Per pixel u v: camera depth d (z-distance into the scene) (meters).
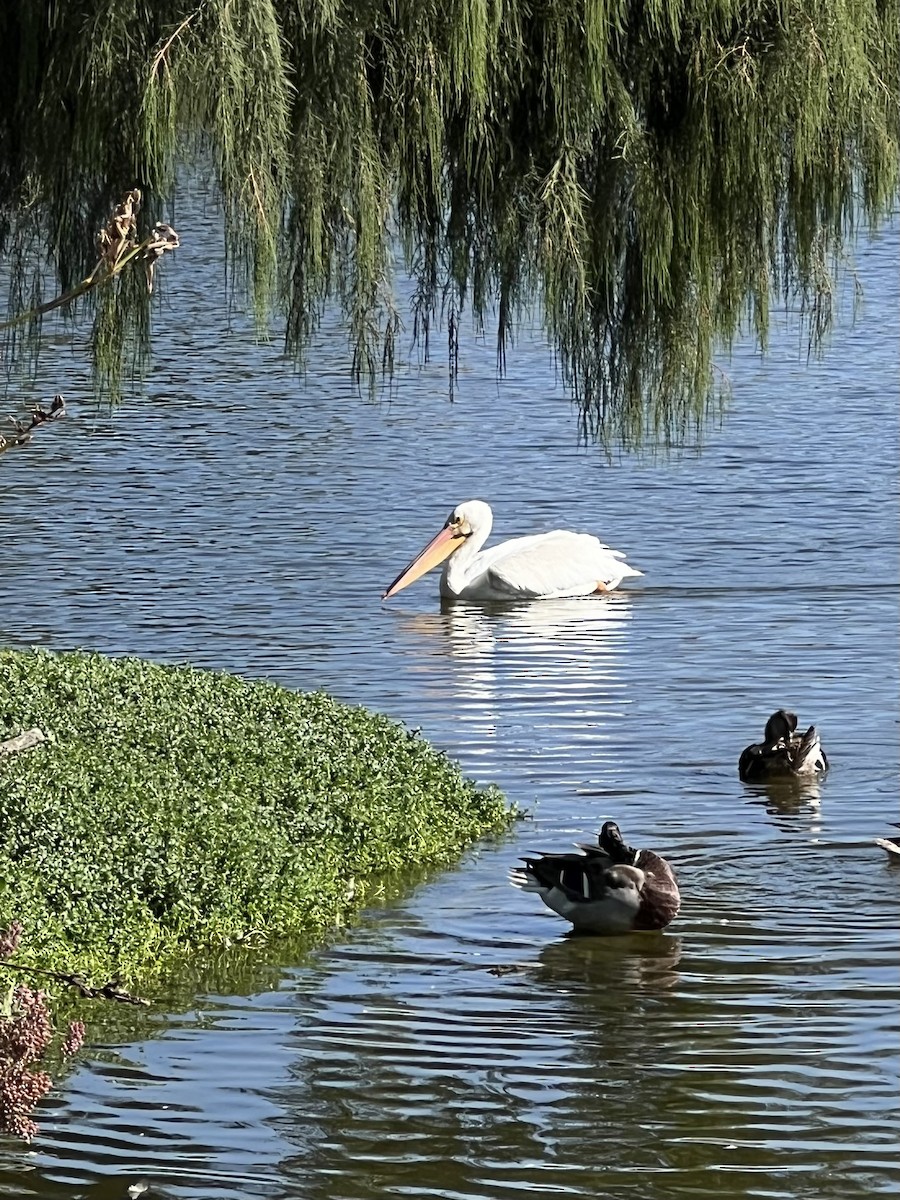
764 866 13.16
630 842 13.70
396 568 22.89
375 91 13.23
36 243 14.30
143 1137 9.28
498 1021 10.69
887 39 14.21
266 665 18.59
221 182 12.38
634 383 14.41
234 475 27.55
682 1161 9.06
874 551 23.20
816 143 13.84
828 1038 10.38
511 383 33.91
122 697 15.38
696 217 13.77
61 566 22.45
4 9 13.15
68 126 12.88
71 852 11.91
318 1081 9.91
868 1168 9.00
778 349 35.97
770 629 19.94
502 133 13.69
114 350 13.91
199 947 11.66
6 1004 6.55
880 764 15.55
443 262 14.35
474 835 13.94
